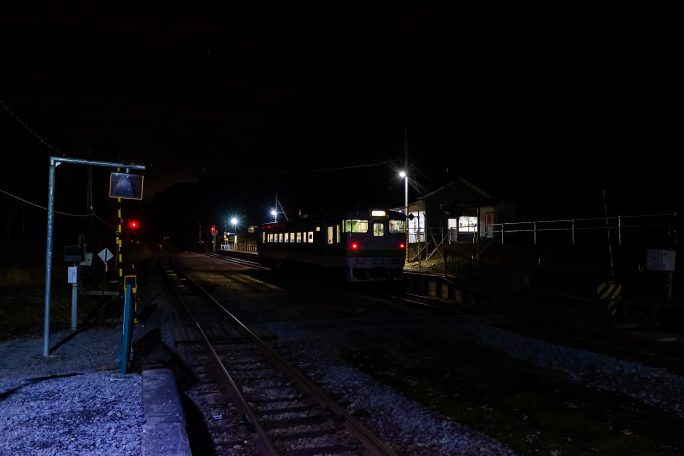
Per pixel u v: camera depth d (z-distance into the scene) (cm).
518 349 1041
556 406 711
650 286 1734
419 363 948
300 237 2730
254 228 6738
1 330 1241
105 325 1333
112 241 4659
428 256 3059
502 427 634
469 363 945
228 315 1467
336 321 1373
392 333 1212
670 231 2069
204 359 964
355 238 2145
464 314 1475
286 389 777
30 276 2086
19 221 3566
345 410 657
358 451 552
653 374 851
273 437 592
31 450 497
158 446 492
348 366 916
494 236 3322
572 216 3006
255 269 3681
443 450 557
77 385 736
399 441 583
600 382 817
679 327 1323
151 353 1008
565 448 570
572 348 1052
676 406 704
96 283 2217
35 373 844
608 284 1445
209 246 10619
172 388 685
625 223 2556
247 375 857
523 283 1870
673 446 573
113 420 582
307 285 2423
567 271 2108
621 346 1086
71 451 494
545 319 1394
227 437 596
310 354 1012
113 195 990
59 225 3766
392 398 728
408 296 1997
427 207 3631
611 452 559
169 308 1666
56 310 1495
